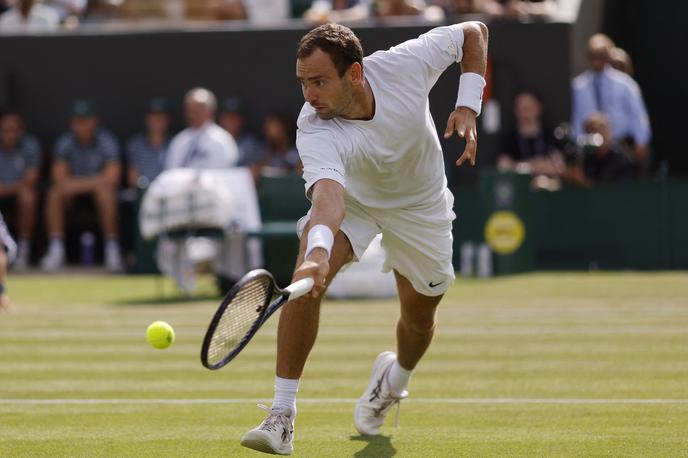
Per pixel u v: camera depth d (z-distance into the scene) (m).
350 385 23.45
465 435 18.38
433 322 17.92
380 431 18.75
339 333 31.70
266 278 13.62
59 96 55.44
